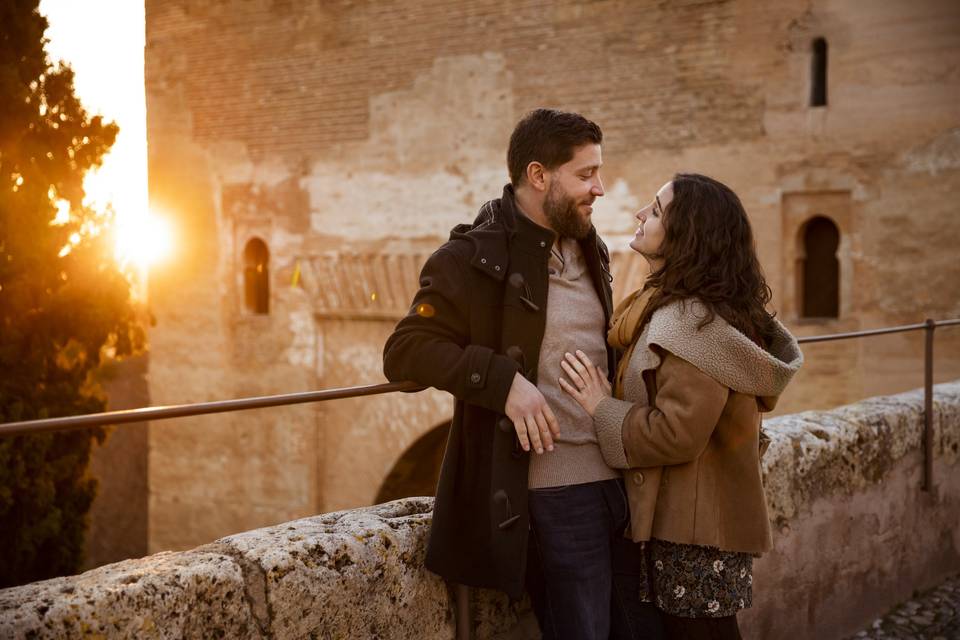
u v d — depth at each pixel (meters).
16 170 8.55
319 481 15.15
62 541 8.73
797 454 3.83
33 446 8.20
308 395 2.34
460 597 2.56
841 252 11.71
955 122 10.93
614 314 2.52
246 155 15.52
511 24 13.34
